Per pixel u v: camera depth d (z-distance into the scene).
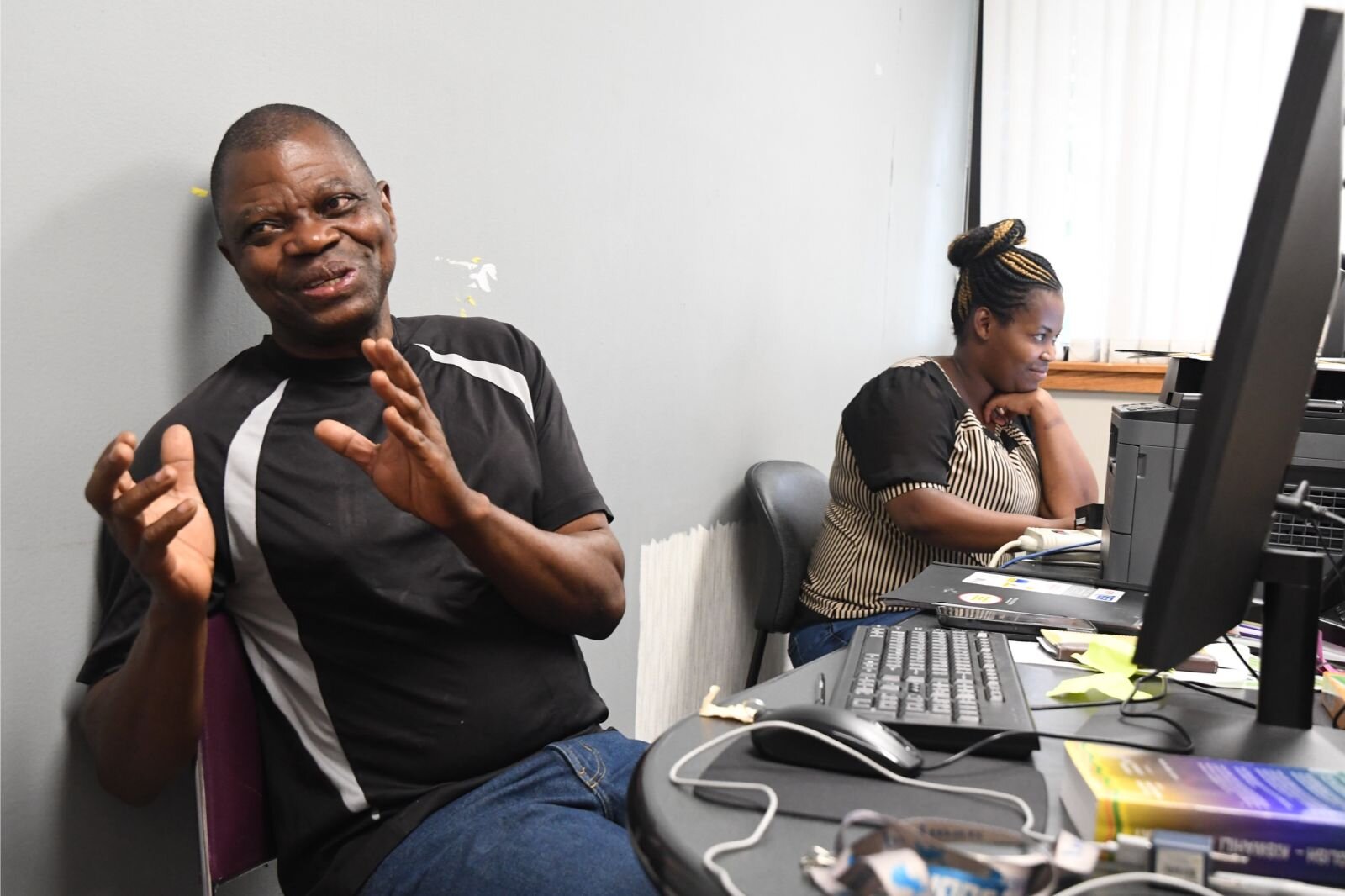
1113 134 3.39
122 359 1.04
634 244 1.88
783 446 2.60
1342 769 0.69
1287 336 0.67
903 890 0.50
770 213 2.42
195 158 1.10
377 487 0.99
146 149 1.05
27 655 0.97
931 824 0.55
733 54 2.18
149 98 1.05
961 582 1.28
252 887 1.22
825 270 2.77
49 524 0.98
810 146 2.60
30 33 0.94
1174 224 3.32
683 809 0.62
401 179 1.36
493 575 1.09
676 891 0.55
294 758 1.10
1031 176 3.54
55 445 0.99
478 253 1.50
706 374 2.18
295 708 1.11
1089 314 3.47
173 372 1.10
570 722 1.20
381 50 1.31
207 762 1.04
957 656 0.91
